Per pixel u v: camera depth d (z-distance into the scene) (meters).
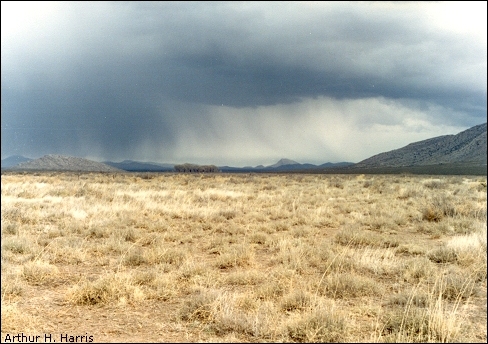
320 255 11.15
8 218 17.14
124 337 6.34
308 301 7.55
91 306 7.73
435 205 19.62
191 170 188.38
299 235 15.01
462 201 23.80
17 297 8.19
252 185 43.28
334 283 8.52
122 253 11.98
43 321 7.00
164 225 16.22
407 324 6.52
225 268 10.60
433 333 6.23
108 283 8.36
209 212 19.70
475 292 8.19
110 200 24.75
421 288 8.28
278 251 12.50
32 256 11.25
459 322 6.38
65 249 12.02
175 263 10.97
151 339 6.26
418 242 13.70
